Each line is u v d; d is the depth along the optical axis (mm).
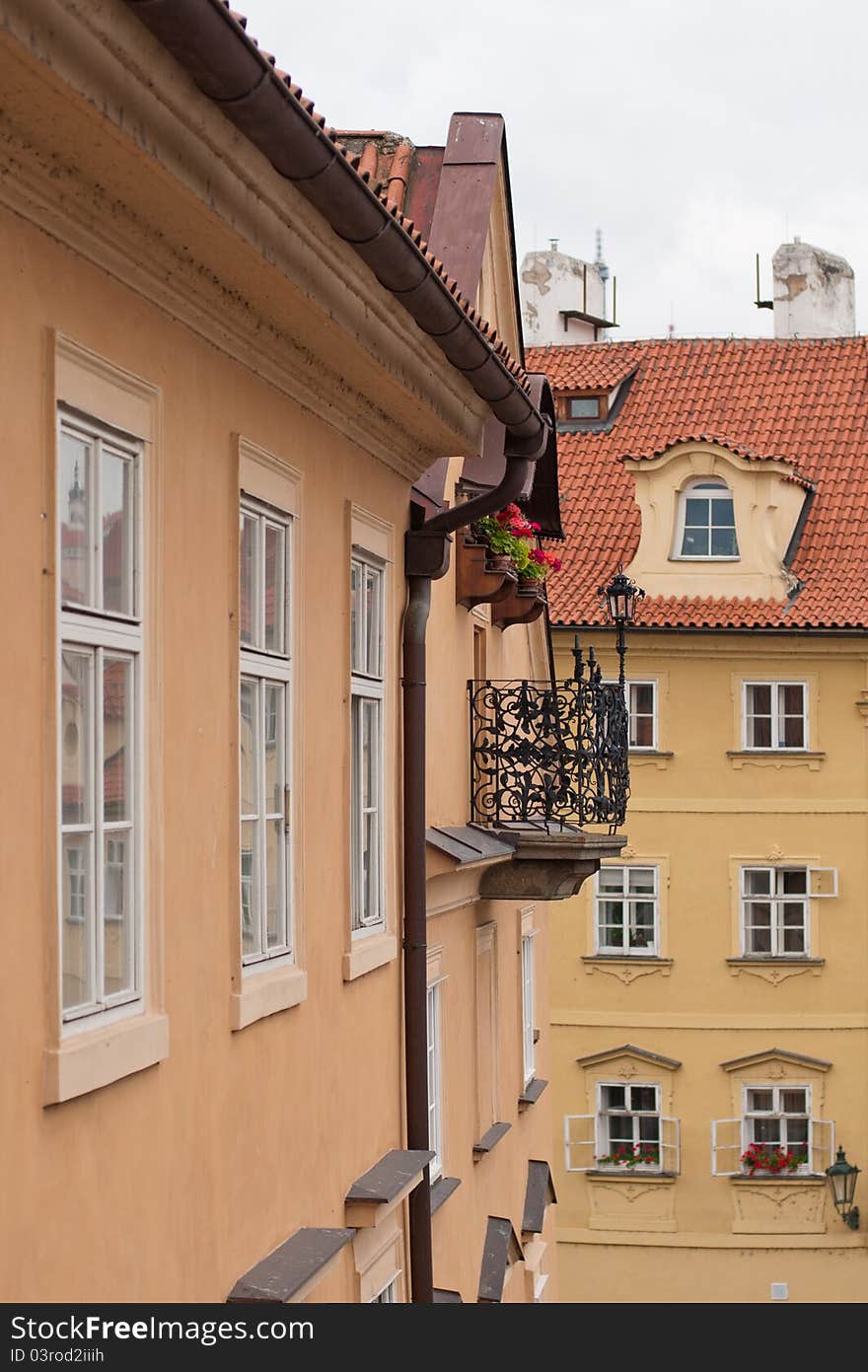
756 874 32188
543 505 15484
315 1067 8766
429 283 7914
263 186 6281
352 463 9539
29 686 5391
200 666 7012
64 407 5766
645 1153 31938
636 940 32312
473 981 14383
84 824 5914
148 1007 6449
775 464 32094
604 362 35406
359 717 10031
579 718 14508
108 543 6188
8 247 5324
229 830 7324
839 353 35062
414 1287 10758
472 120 14234
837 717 32031
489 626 15812
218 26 5160
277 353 7809
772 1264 31500
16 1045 5328
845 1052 31750
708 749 32250
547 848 14125
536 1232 16969
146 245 6203
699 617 31812
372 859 10391
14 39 4727
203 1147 7027
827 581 32062
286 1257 7848
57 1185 5637
